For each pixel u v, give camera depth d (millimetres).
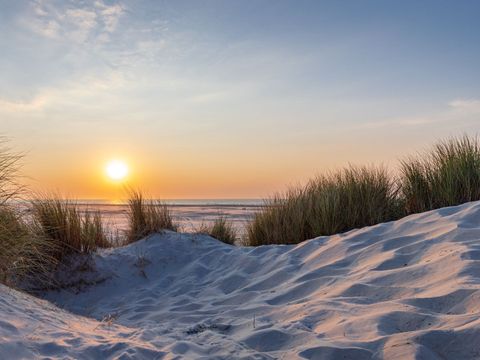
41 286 5590
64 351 2453
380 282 3576
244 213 23172
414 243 4242
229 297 4590
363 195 6836
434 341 2342
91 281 5945
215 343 2961
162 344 2943
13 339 2404
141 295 5555
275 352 2723
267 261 5523
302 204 7141
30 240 4676
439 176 6516
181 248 6945
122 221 10812
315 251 5262
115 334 3199
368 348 2441
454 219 4625
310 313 3295
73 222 6242
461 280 3051
